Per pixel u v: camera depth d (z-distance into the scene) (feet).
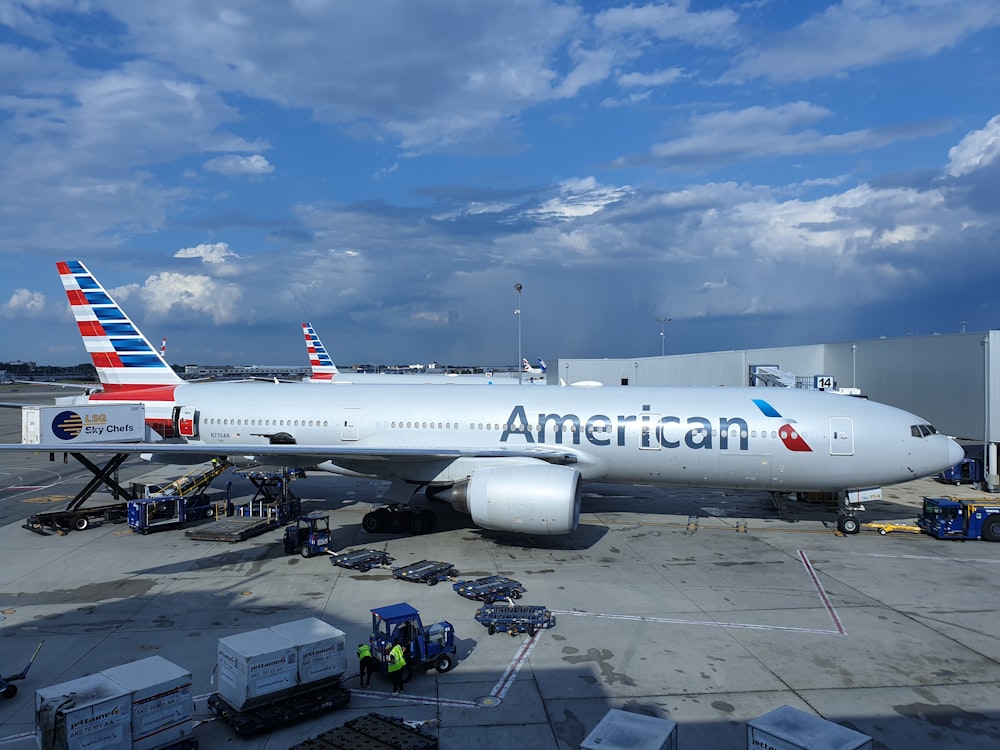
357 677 39.96
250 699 33.68
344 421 80.89
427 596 53.57
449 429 77.92
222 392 87.71
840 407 71.92
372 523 74.23
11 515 84.23
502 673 40.24
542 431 75.51
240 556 65.36
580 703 36.63
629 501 93.04
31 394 341.41
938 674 40.22
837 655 42.78
